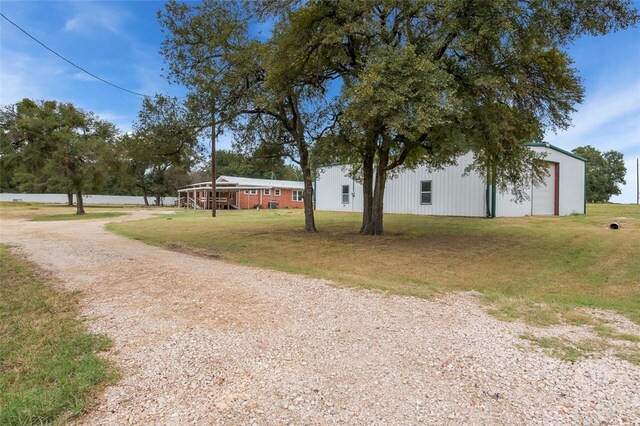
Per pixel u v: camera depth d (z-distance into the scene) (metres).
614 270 7.62
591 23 7.47
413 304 4.74
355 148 12.05
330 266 7.70
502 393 2.56
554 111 9.44
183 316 4.30
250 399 2.54
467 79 8.58
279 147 14.00
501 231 12.94
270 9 9.20
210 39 10.52
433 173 19.20
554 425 2.19
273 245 10.41
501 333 3.70
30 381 2.84
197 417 2.33
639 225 13.76
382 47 8.00
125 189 58.12
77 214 25.97
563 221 15.59
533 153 10.24
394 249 9.70
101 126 26.97
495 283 6.61
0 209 32.47
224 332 3.79
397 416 2.31
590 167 56.59
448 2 7.15
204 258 8.38
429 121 6.88
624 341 3.48
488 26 7.36
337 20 8.45
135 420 2.31
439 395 2.55
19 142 23.14
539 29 7.56
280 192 41.47
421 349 3.33
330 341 3.53
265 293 5.25
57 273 6.74
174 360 3.16
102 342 3.56
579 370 2.88
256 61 10.16
